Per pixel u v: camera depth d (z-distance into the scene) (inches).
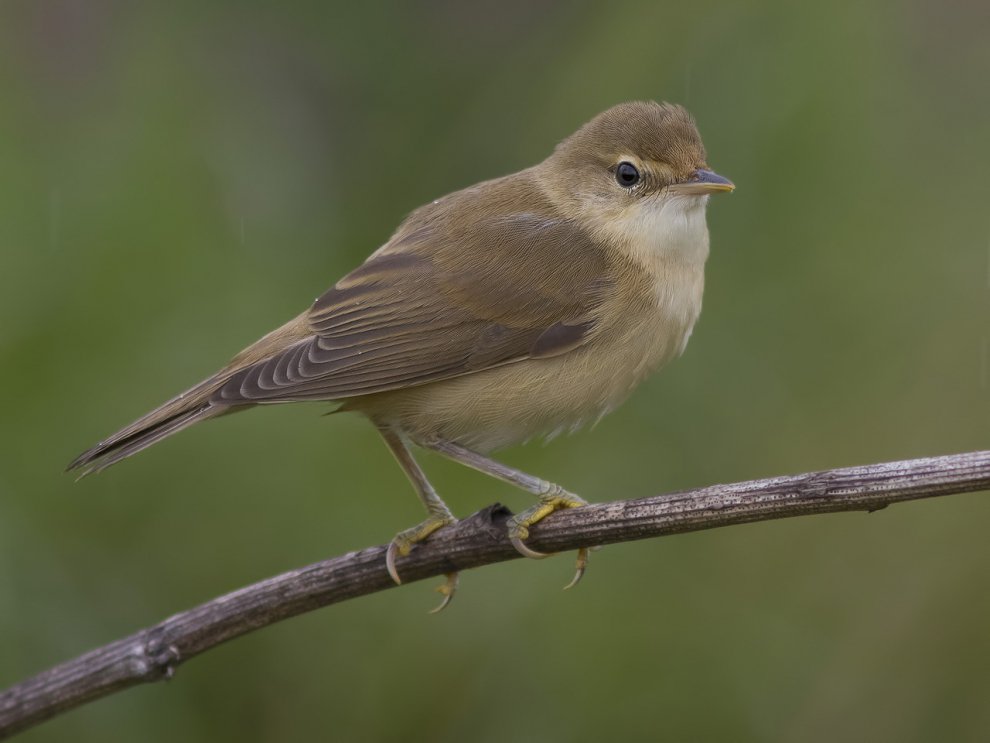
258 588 342.3
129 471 434.0
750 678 439.2
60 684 336.5
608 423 473.7
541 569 447.2
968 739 434.9
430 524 349.7
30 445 431.5
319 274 496.4
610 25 519.5
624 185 388.8
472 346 369.4
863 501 291.3
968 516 448.8
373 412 374.9
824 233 483.5
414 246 386.9
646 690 438.0
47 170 476.1
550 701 435.8
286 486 442.0
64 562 421.7
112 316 454.0
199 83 507.5
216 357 452.4
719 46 495.8
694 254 387.9
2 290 449.7
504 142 534.6
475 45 568.4
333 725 432.1
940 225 481.4
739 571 455.5
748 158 487.2
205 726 425.4
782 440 463.5
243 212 496.4
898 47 499.5
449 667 435.8
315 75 561.3
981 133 491.8
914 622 444.8
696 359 478.9
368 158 552.7
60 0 526.0
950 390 459.5
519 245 380.8
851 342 473.4
